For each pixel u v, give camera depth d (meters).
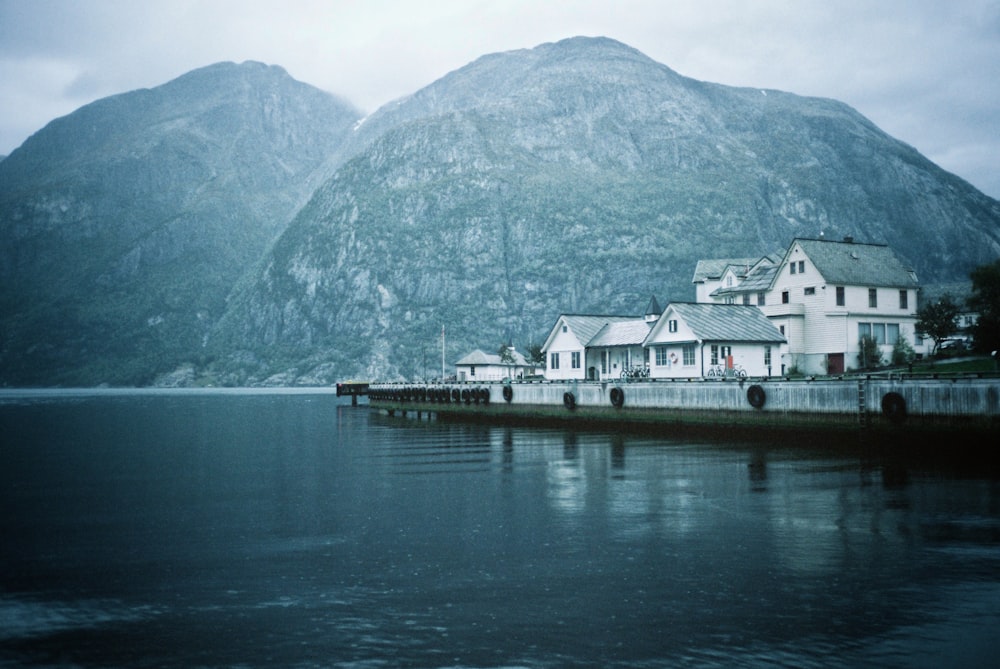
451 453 51.25
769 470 38.25
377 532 25.95
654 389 59.81
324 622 17.23
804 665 14.41
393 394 113.69
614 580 19.62
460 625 16.78
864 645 15.25
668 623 16.56
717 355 69.44
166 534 26.66
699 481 35.16
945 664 14.38
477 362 149.38
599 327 86.62
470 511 29.28
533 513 28.53
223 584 20.31
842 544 22.78
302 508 31.20
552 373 88.31
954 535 23.66
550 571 20.56
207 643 16.28
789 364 80.50
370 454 52.53
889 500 29.48
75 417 114.56
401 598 18.69
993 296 61.72
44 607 18.83
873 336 81.12
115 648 16.19
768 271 91.62
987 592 18.17
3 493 36.72
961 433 40.34
